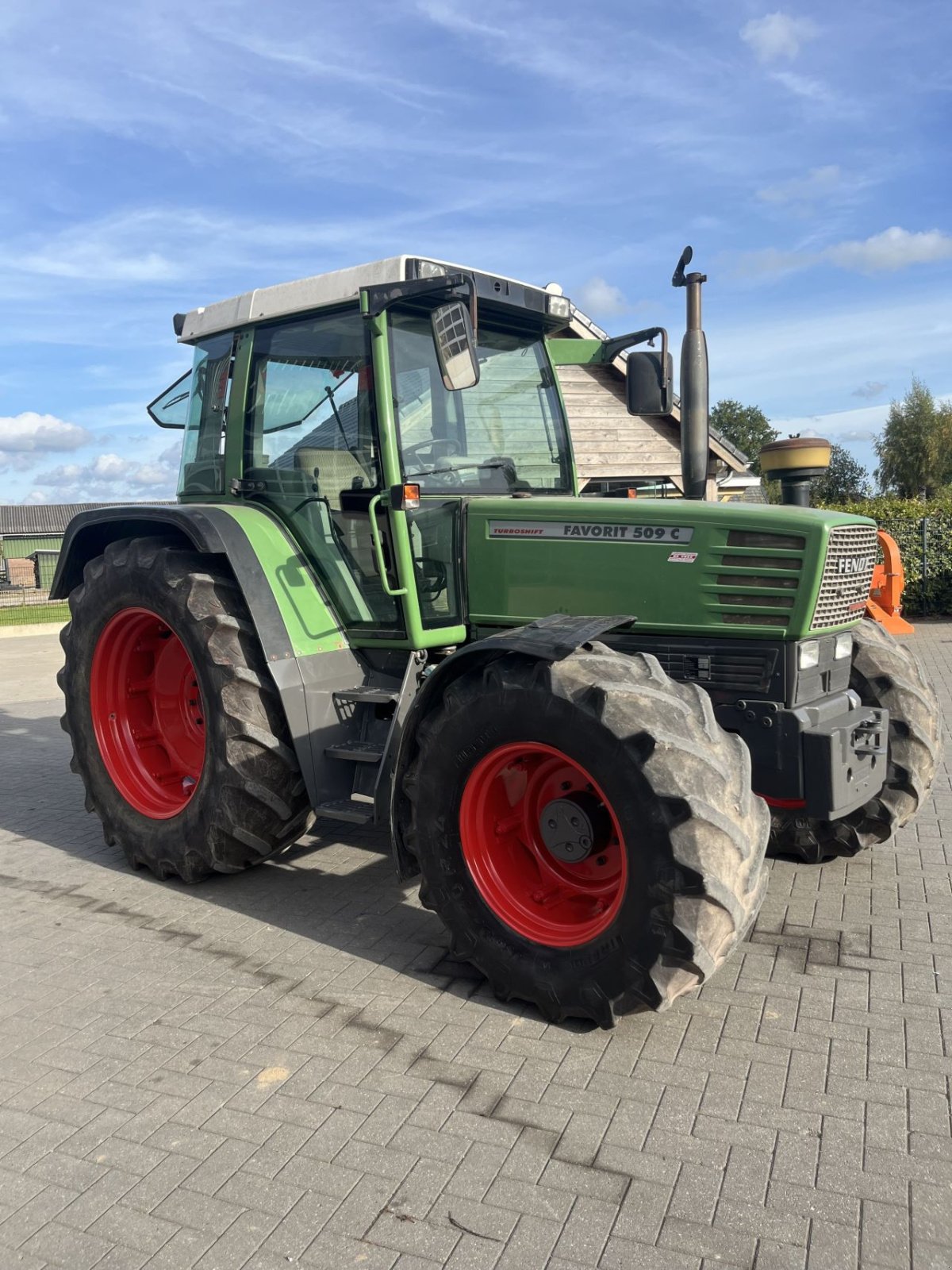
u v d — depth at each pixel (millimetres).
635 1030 2918
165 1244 2113
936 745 4062
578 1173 2283
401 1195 2229
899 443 48000
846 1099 2545
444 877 3176
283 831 3992
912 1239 2049
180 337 4648
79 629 4496
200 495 4676
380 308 3490
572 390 10984
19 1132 2518
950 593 13234
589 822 2998
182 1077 2738
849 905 3818
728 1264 1993
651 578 3498
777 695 3355
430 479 3855
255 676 3787
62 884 4324
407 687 3762
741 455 11750
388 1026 2988
